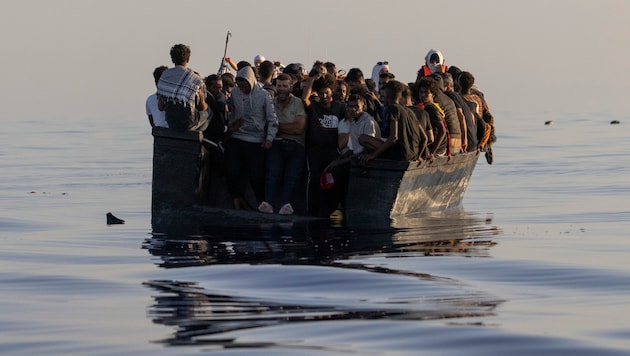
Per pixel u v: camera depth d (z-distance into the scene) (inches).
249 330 605.0
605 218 1137.4
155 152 1095.6
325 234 991.6
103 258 860.6
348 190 1093.1
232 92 1102.4
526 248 902.4
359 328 606.2
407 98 1096.2
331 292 706.8
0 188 1620.3
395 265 808.9
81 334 602.9
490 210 1229.7
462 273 776.9
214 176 1136.2
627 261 829.8
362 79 1152.8
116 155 2490.2
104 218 1161.4
